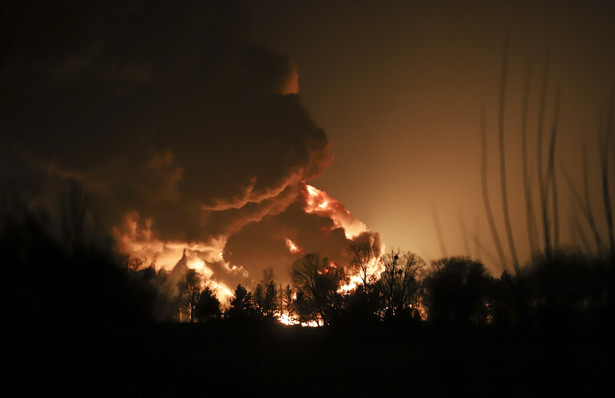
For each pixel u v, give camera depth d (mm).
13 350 9070
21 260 6863
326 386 15250
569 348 2912
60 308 8625
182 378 12031
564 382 2887
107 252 9562
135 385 10180
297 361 20344
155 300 11914
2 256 6598
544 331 3006
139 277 11641
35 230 6312
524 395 9930
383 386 15188
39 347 9164
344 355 22672
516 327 3182
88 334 9844
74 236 7152
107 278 9555
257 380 14883
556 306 2969
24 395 8242
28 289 7793
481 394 10227
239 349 21500
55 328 9008
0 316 8250
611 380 5152
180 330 21484
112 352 10680
